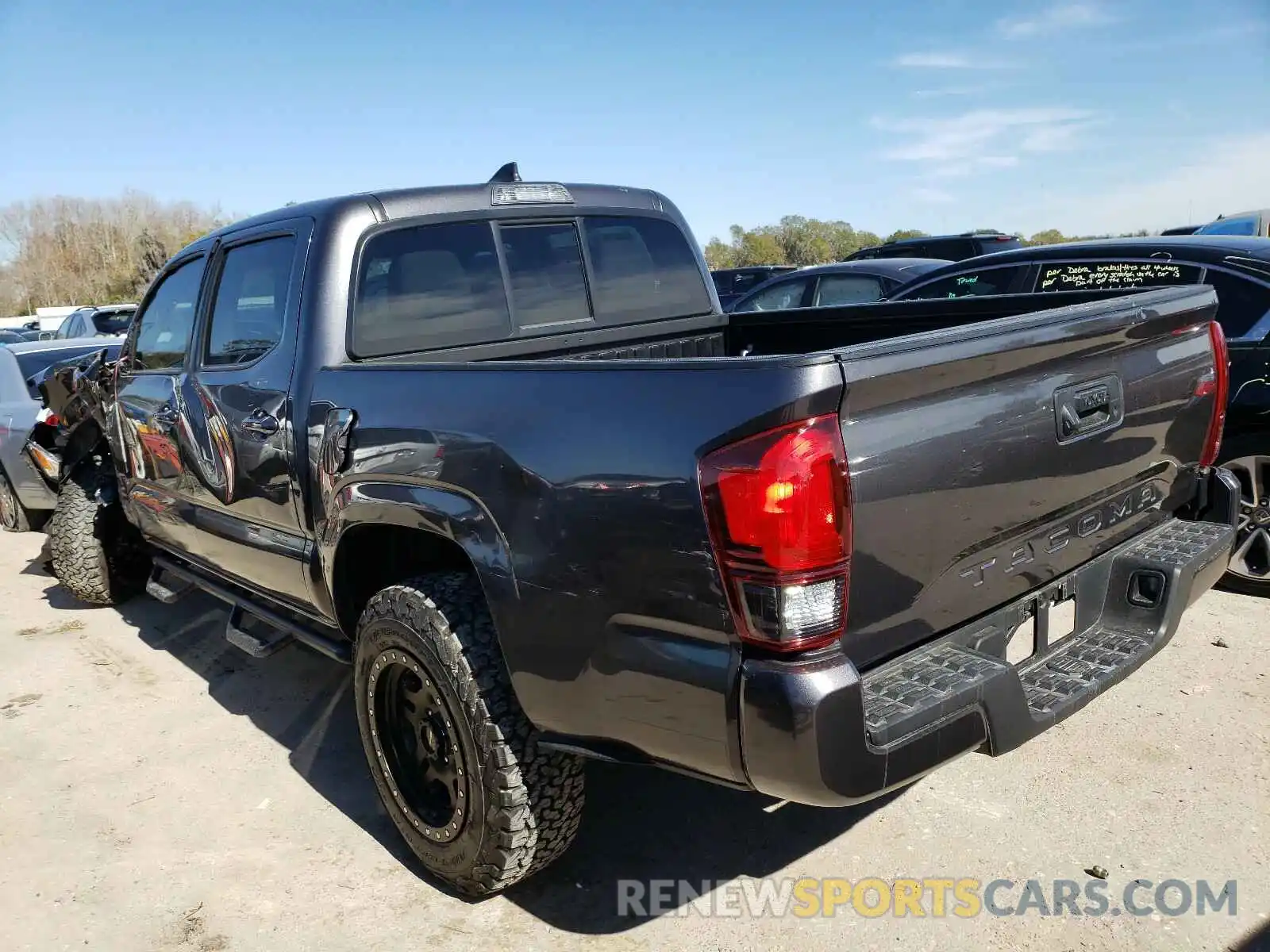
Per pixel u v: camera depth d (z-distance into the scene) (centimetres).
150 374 436
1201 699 369
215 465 376
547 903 284
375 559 326
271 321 346
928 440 213
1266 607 449
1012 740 225
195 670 478
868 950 256
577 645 230
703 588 204
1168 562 274
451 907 285
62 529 548
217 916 286
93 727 417
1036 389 238
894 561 211
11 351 773
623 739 231
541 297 378
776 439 193
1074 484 255
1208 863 279
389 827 331
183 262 425
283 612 384
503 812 258
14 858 320
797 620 196
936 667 224
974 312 367
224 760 383
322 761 380
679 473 205
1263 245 469
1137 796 313
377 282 333
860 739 199
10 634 540
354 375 302
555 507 229
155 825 337
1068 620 284
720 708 205
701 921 271
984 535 232
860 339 406
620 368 223
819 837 306
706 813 326
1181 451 298
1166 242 502
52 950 275
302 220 340
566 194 391
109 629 541
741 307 994
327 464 303
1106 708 368
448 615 264
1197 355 298
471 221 358
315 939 274
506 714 256
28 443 576
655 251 423
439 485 261
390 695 294
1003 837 298
